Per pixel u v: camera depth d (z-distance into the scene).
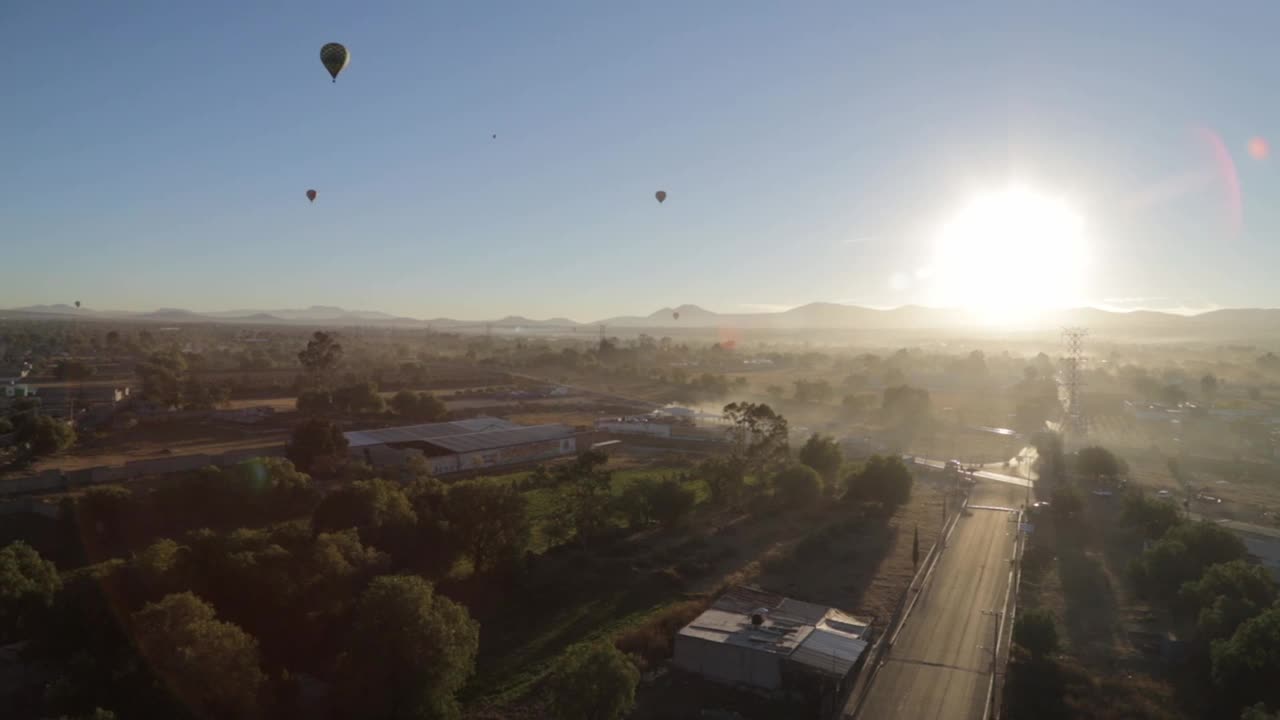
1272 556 70.75
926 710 45.94
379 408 154.00
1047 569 73.44
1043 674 50.41
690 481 105.06
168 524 78.44
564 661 41.78
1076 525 89.56
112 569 48.72
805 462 108.69
